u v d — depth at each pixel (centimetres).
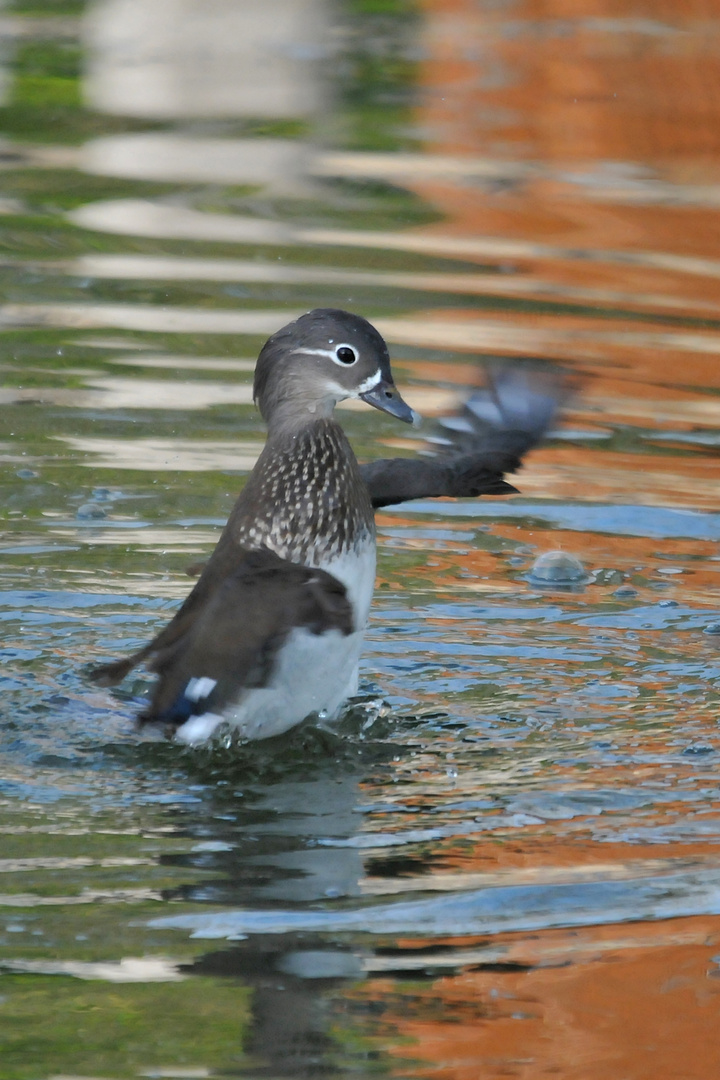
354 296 1764
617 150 2500
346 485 930
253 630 824
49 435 1402
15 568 1155
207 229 1997
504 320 1708
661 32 3347
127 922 688
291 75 2908
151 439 1402
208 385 1519
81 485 1309
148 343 1617
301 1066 581
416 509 1320
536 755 898
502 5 3631
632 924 692
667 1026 611
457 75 2959
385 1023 614
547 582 1170
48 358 1573
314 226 2033
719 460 1403
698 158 2469
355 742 914
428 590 1155
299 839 782
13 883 724
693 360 1617
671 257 1969
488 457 1022
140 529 1234
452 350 1599
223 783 857
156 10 3466
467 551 1231
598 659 1043
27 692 971
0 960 653
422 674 1013
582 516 1298
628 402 1523
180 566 1172
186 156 2347
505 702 974
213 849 768
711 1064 584
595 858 761
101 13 3422
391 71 2977
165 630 908
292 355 944
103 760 884
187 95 2727
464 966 654
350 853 766
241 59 3020
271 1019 608
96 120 2538
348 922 691
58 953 659
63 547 1196
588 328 1695
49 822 798
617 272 1902
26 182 2184
